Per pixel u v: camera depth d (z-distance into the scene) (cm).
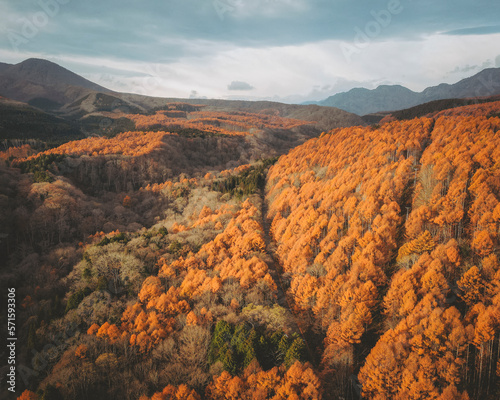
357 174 13612
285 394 5341
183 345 6656
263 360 6175
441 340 5622
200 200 18400
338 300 7544
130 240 12069
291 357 5981
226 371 5700
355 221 10038
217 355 6281
